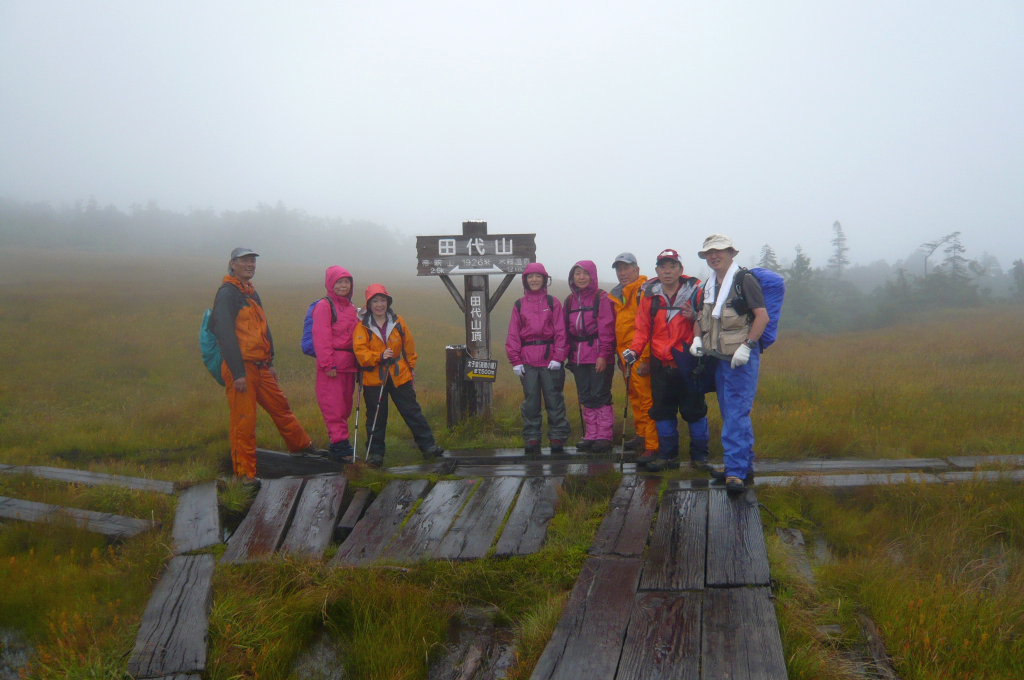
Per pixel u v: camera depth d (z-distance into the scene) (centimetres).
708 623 321
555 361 621
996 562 400
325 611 373
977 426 675
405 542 441
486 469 575
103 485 534
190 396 1127
